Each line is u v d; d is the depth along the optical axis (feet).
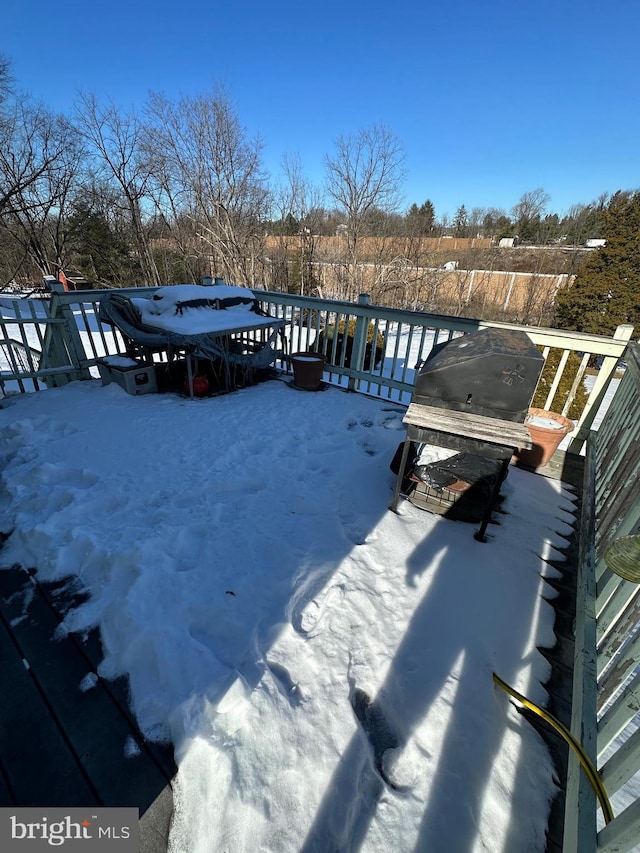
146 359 14.83
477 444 6.46
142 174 58.59
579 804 3.32
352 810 3.64
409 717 4.38
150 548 6.26
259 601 5.67
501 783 3.91
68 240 65.41
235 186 51.13
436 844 3.48
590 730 3.84
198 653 4.81
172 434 10.61
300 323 15.80
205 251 57.11
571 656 5.27
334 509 7.85
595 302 39.17
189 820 3.55
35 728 4.17
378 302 47.21
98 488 8.05
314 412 12.51
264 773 3.80
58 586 5.87
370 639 5.22
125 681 4.64
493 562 6.71
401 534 7.18
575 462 10.37
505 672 4.97
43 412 11.77
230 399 13.42
